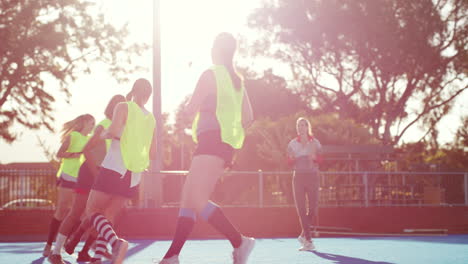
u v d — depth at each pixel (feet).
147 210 44.73
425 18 103.35
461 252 26.07
